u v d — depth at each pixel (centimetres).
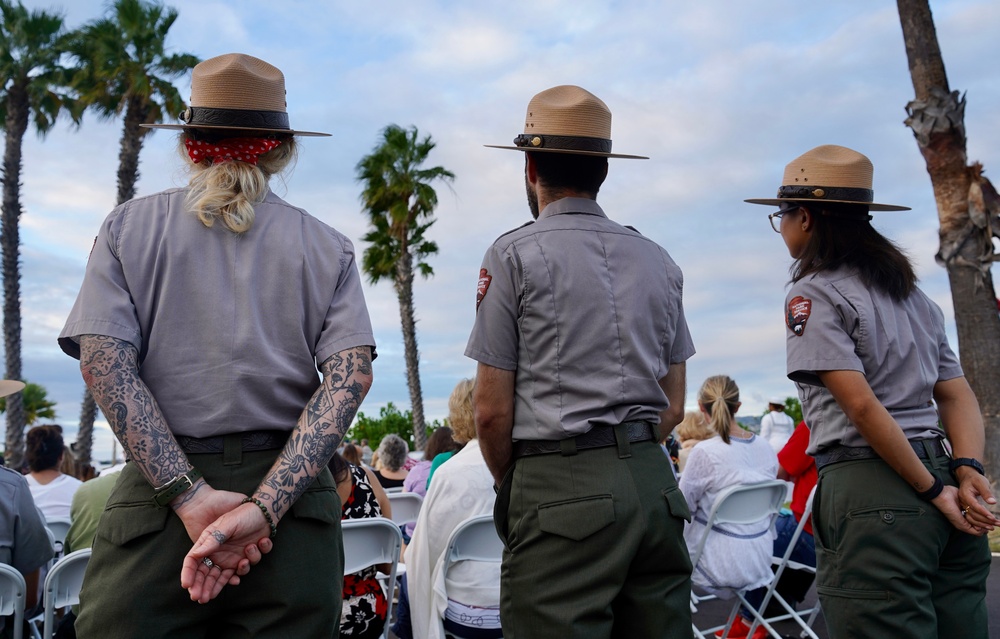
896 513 225
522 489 206
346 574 299
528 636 199
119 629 150
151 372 164
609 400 204
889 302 243
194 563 144
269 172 184
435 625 318
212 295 166
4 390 361
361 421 2509
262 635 156
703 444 402
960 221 767
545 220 220
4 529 311
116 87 2142
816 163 259
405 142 2436
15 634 284
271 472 157
